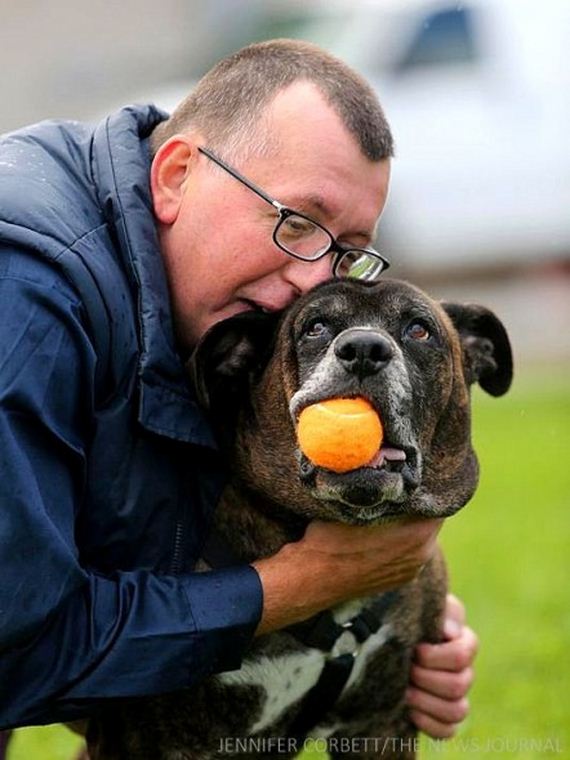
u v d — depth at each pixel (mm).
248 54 8422
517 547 16391
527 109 29109
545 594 14430
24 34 48156
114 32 48281
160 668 7570
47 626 7438
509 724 11070
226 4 44406
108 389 7770
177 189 8289
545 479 19781
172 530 8188
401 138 29328
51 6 48312
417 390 8086
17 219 7559
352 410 7410
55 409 7391
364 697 8945
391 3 30312
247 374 8438
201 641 7648
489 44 29188
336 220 8211
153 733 8477
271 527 8445
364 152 8203
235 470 8406
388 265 8648
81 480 7617
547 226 29234
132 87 41625
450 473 8297
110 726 8516
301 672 8508
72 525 7473
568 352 29344
